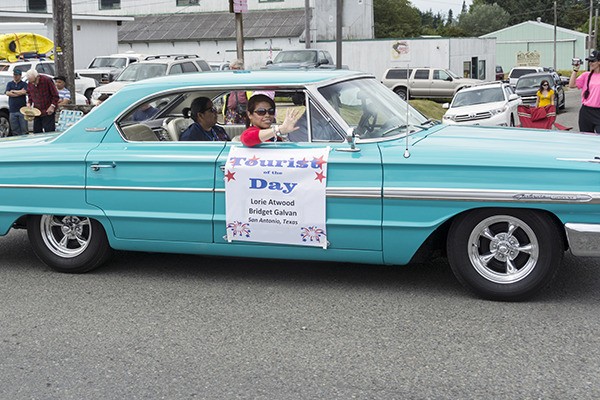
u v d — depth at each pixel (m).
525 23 86.50
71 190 6.43
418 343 4.93
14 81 17.52
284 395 4.25
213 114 6.62
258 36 50.16
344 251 5.84
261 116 6.06
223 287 6.25
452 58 42.22
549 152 5.47
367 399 4.16
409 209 5.61
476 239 5.62
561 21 125.19
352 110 6.06
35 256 7.40
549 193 5.30
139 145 6.32
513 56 87.75
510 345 4.84
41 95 15.87
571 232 5.32
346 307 5.66
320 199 5.76
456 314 5.43
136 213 6.27
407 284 6.18
